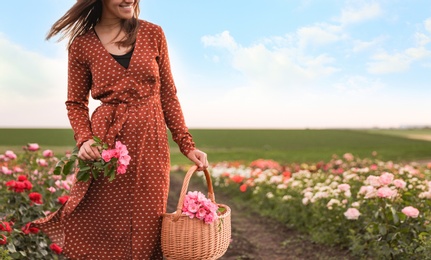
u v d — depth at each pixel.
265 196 8.99
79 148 2.92
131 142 2.89
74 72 3.06
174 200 10.41
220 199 10.59
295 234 6.77
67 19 3.00
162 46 3.09
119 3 2.90
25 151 5.95
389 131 50.34
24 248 4.05
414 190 5.50
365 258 5.03
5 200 4.39
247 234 6.98
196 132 49.88
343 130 51.47
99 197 2.96
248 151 29.77
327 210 6.28
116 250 3.02
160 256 3.06
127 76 2.91
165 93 3.15
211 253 2.88
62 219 3.03
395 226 4.78
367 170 7.15
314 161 19.50
